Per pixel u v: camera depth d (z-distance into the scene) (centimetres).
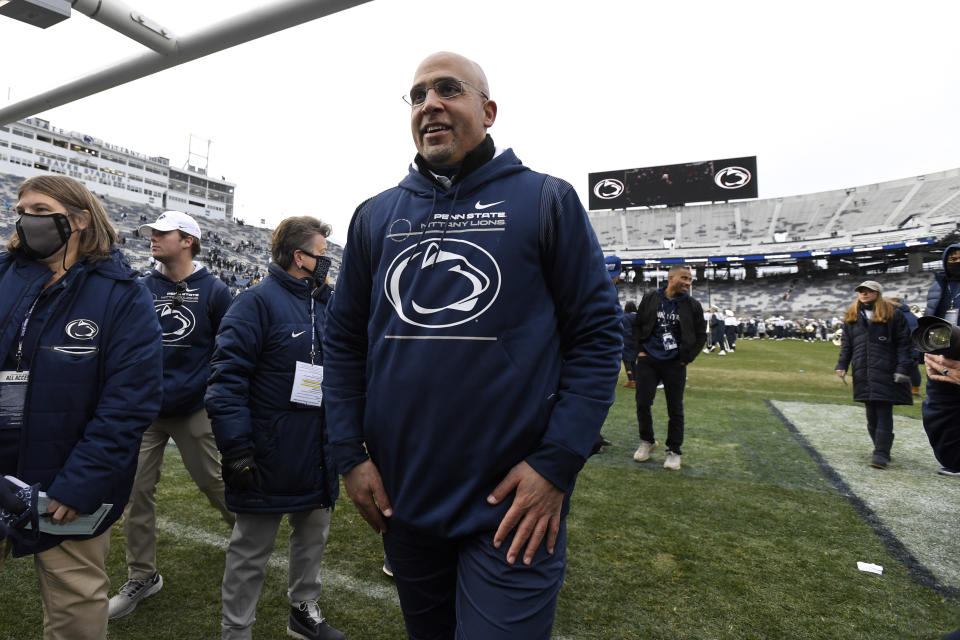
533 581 104
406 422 110
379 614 214
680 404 421
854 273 4409
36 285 142
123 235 3991
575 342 114
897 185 4347
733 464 436
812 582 242
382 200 131
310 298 205
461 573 111
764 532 298
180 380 230
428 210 117
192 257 250
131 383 147
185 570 243
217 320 249
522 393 106
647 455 445
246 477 175
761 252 4438
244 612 180
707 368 1180
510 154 123
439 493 109
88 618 144
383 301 117
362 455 124
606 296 114
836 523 312
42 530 132
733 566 257
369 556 264
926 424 162
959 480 397
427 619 124
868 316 434
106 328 148
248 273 4297
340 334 133
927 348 157
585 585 238
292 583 198
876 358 426
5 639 188
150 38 259
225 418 177
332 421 128
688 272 413
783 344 2228
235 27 254
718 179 4594
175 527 290
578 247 112
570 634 200
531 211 111
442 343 108
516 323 108
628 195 4866
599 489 370
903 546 281
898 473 414
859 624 209
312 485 189
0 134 5472
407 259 116
